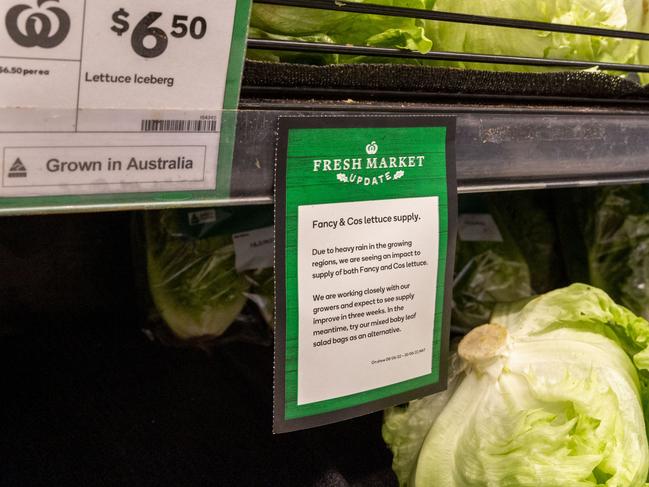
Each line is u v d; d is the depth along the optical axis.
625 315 0.80
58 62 0.42
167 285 1.07
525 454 0.66
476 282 1.14
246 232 1.10
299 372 0.62
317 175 0.57
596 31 0.72
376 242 0.62
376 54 0.63
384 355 0.67
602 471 0.66
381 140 0.59
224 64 0.47
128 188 0.47
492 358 0.74
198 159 0.49
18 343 1.07
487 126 0.63
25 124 0.42
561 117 0.65
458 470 0.71
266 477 0.83
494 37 0.76
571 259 1.17
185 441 0.87
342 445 0.90
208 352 1.08
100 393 0.95
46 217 1.11
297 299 0.59
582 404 0.68
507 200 1.21
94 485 0.78
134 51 0.44
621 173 0.70
